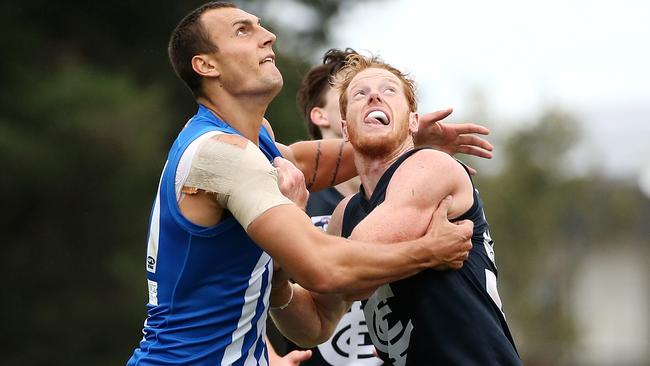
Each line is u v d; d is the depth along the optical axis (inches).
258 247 722.8
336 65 980.6
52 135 2416.3
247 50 736.3
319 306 815.7
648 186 5142.7
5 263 2573.8
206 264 711.7
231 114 741.3
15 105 2490.2
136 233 2564.0
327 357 930.1
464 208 719.7
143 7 2815.0
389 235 698.2
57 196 2493.8
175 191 709.3
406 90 746.8
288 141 2554.1
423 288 711.7
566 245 4591.5
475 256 725.9
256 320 740.7
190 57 739.4
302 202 736.3
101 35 2874.0
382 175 733.9
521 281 4200.3
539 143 4443.9
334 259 685.9
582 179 4626.0
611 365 4547.2
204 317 718.5
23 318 2576.3
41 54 2787.9
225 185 694.5
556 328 4165.8
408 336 724.0
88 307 2559.1
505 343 711.1
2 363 2583.7
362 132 727.7
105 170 2436.0
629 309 5142.7
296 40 2910.9
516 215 4247.0
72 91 2438.5
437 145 840.9
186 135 724.7
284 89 2588.6
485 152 843.4
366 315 765.9
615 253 5123.0
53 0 2812.5
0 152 2372.0
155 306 733.3
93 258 2578.7
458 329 707.4
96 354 2593.5
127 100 2440.9
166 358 719.7
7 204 2516.0
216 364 725.3
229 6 750.5
